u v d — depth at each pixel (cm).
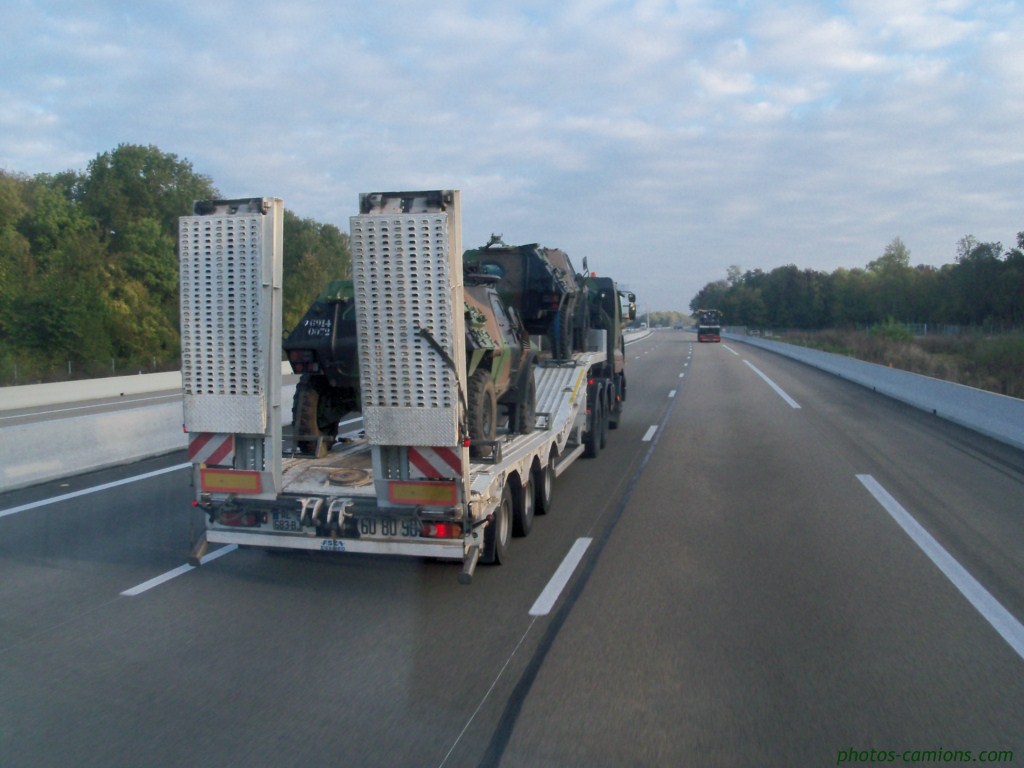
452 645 596
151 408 1523
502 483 786
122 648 596
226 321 712
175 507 1073
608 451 1518
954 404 1948
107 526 972
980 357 3322
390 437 679
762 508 1033
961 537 886
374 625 641
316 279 5278
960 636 606
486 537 771
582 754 441
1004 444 1556
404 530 702
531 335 1341
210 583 755
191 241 712
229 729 471
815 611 661
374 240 664
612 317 1706
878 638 602
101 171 5978
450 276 657
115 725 477
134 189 5981
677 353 5791
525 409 997
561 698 507
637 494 1133
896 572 764
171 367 4900
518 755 439
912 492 1121
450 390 665
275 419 725
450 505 686
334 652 584
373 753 443
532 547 866
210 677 543
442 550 698
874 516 984
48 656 583
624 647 589
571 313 1406
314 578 770
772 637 605
